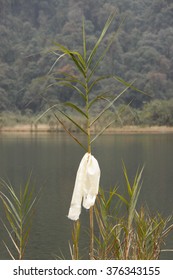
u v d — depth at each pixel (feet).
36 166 115.65
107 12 411.75
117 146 177.37
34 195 70.74
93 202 18.15
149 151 154.30
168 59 400.47
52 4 457.68
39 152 155.84
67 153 152.15
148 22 440.86
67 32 379.14
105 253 21.71
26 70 336.08
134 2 460.14
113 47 372.58
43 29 436.76
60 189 77.92
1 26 409.49
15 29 428.15
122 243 21.89
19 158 136.46
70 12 416.05
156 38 415.85
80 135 244.01
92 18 417.08
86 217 53.93
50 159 133.28
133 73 355.56
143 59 379.14
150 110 288.30
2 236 45.57
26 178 93.15
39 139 221.05
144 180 88.28
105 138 225.56
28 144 190.19
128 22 433.48
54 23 439.63
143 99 331.36
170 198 67.41
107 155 143.13
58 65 261.03
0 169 109.50
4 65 356.59
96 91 285.84
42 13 453.58
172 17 438.81
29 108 311.47
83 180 18.28
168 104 289.12
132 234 22.81
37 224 51.01
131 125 273.54
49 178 93.04
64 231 48.65
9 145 185.37
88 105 19.07
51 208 60.44
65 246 43.62
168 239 42.91
